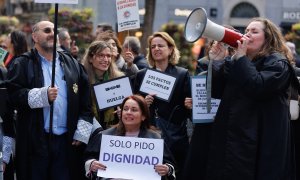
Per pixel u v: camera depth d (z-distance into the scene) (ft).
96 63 23.38
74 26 49.14
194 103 20.93
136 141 19.53
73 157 20.52
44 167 20.15
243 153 18.08
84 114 20.93
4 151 20.49
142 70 23.49
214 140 18.67
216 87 19.44
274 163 18.03
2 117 20.12
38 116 20.12
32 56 20.56
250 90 17.79
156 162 19.40
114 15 77.15
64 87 20.53
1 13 99.04
